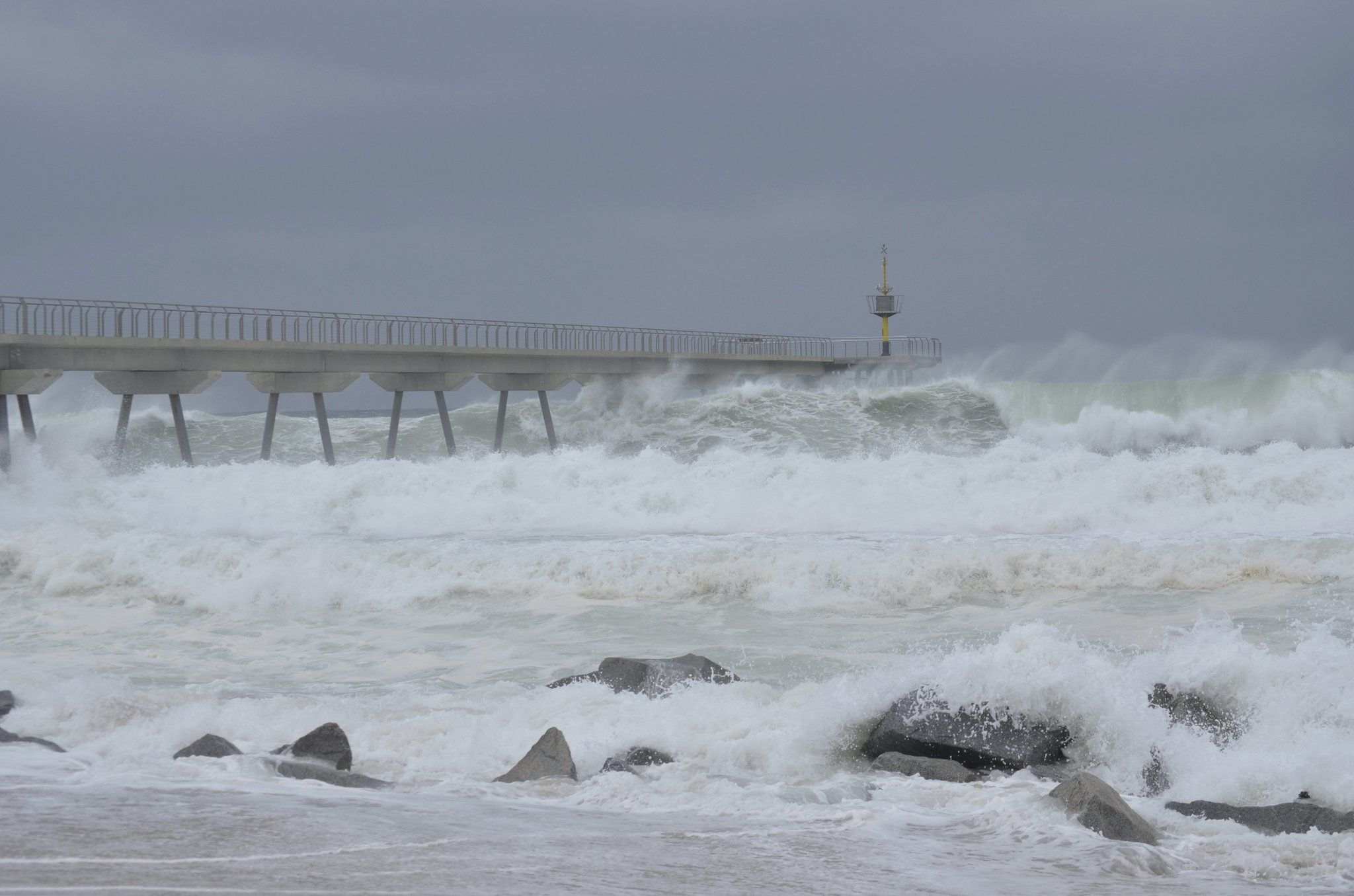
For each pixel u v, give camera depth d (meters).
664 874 9.64
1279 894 9.69
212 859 9.56
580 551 31.44
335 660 23.23
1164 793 13.55
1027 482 39.72
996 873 10.01
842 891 9.37
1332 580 26.95
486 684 20.77
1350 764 13.09
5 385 67.00
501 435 96.62
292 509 43.94
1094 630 23.58
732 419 92.94
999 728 14.88
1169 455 40.50
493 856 9.96
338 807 11.58
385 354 86.50
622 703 17.23
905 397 91.62
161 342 73.50
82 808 11.25
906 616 25.95
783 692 17.53
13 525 38.50
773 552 30.02
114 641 25.59
